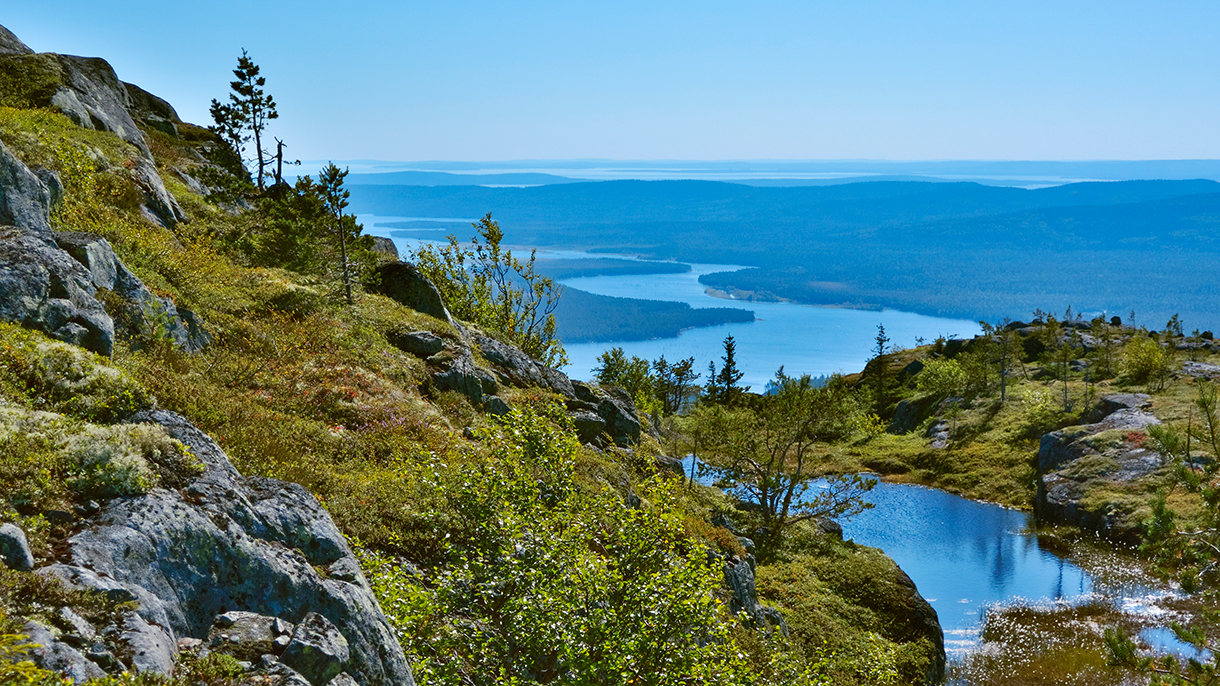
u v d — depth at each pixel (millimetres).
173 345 17641
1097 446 79312
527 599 10383
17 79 38438
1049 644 45406
